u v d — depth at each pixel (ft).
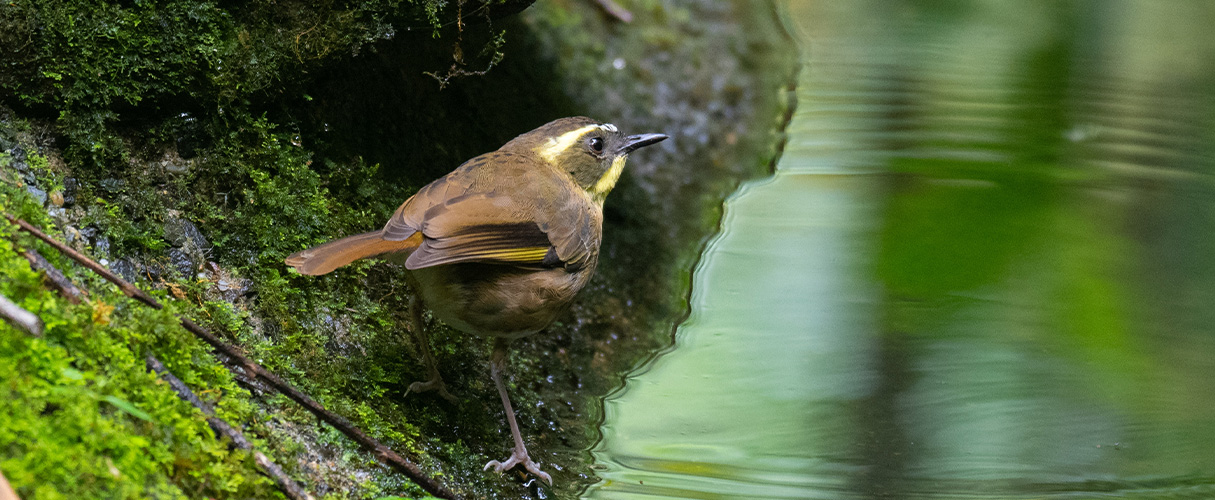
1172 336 41.11
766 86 53.88
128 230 27.20
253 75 30.12
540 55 45.96
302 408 25.35
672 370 37.11
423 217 26.35
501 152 31.12
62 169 27.30
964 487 30.50
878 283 43.45
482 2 33.83
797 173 49.32
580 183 32.81
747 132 51.21
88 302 21.98
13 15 26.63
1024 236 46.24
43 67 27.17
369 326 30.42
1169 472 32.09
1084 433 34.32
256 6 30.14
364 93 34.99
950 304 42.01
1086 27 61.21
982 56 59.57
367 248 25.25
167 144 29.40
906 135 52.75
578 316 38.63
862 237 46.11
